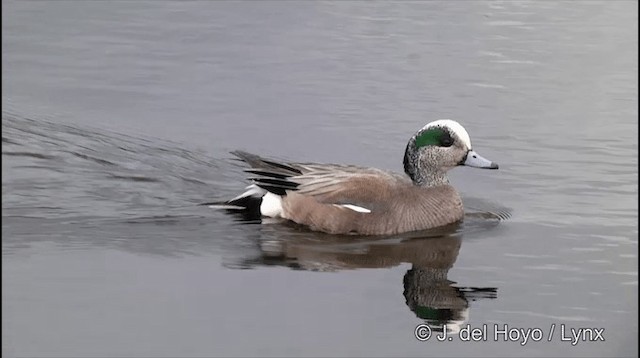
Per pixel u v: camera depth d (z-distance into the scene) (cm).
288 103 1898
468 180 1623
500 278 1267
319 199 1423
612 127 1822
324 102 1903
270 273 1261
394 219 1418
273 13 2375
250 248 1347
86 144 1705
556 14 2445
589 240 1388
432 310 1171
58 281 1223
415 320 1147
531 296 1217
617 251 1348
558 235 1406
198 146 1719
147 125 1797
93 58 2103
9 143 1688
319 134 1770
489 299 1209
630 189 1574
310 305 1177
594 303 1200
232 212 1475
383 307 1176
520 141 1764
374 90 1962
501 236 1407
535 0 2548
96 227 1410
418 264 1304
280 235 1398
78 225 1414
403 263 1308
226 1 2442
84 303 1167
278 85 1978
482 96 1952
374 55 2142
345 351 1079
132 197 1527
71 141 1709
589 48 2219
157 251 1323
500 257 1332
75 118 1811
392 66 2086
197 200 1530
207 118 1831
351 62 2098
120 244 1347
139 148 1697
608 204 1520
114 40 2202
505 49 2203
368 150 1711
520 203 1532
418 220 1430
